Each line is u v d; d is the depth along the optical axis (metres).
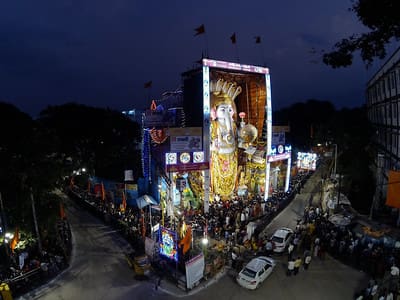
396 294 19.58
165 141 39.72
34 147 26.62
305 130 81.56
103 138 65.88
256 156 44.09
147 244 26.88
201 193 40.44
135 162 64.94
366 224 28.84
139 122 81.62
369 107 56.50
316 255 26.36
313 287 22.08
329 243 27.14
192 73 39.81
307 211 34.75
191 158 36.62
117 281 24.03
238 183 45.22
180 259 24.52
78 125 62.03
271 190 46.00
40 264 24.95
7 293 20.91
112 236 33.34
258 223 32.47
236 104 47.56
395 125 37.19
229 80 43.53
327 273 23.84
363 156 47.56
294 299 20.81
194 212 37.50
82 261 27.50
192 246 26.91
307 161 53.28
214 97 42.09
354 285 22.17
